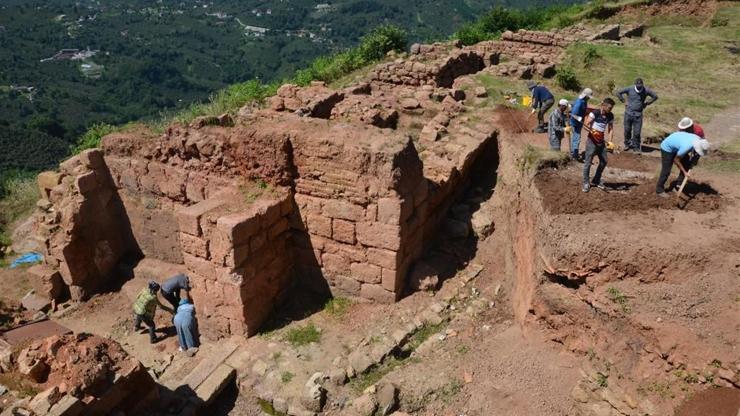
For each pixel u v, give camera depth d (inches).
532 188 454.6
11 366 352.8
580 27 1192.8
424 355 414.0
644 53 992.9
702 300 328.8
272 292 486.0
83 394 331.6
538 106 618.5
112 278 605.6
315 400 385.7
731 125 646.5
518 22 1350.9
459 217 558.9
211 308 468.4
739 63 922.1
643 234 366.9
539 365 370.3
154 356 485.7
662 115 685.9
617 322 348.5
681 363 321.4
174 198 553.3
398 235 449.4
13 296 592.1
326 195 466.0
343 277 493.0
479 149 607.8
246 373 427.2
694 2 1299.2
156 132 588.4
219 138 495.8
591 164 453.7
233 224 422.6
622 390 330.0
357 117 668.1
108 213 593.6
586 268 360.5
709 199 412.8
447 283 491.2
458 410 358.6
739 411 286.5
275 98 733.9
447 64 879.7
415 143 625.0
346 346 444.1
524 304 410.0
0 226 751.7
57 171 613.0
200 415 406.9
